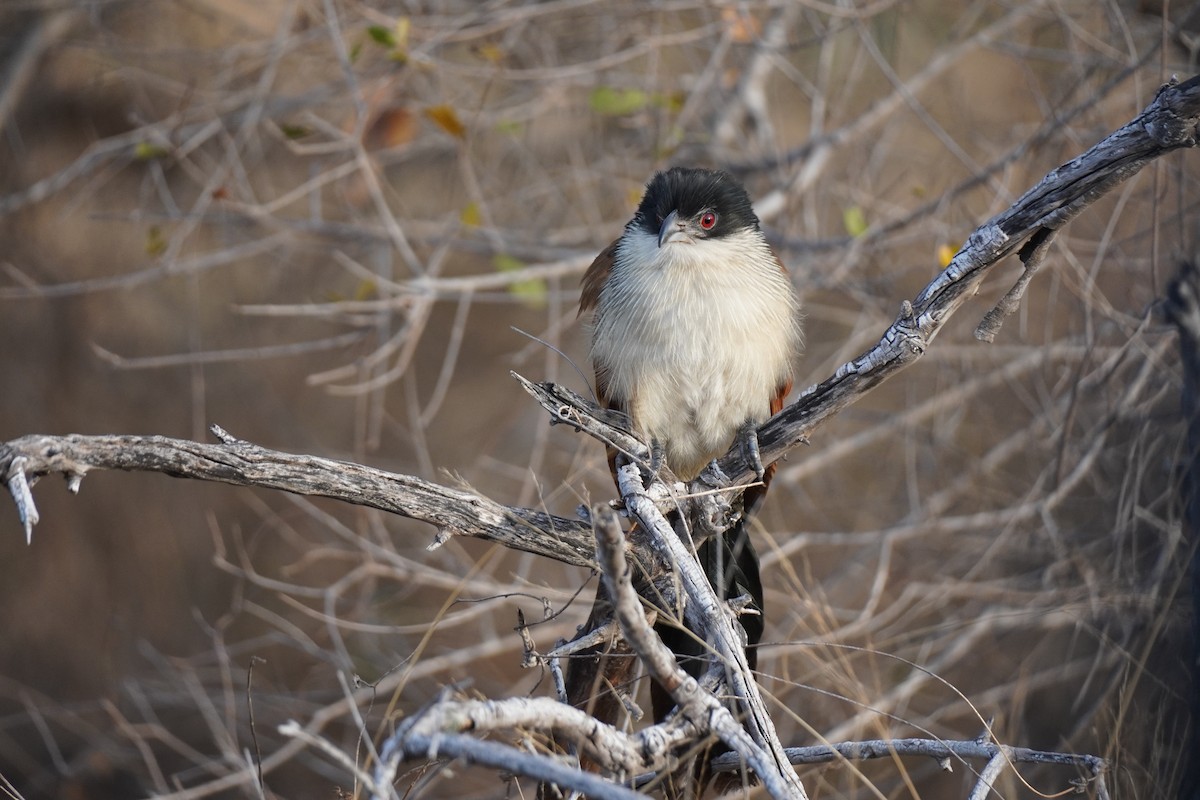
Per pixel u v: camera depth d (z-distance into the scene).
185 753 10.95
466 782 10.50
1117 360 8.19
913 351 5.52
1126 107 9.96
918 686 9.13
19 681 14.67
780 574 9.82
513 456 15.09
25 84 13.45
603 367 7.33
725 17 10.70
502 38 12.23
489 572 11.25
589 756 4.39
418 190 14.13
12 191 14.18
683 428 7.34
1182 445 7.09
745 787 4.28
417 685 11.27
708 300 6.97
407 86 11.76
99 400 15.21
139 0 13.11
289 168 14.04
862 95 13.05
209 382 15.45
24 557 15.14
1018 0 11.47
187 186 14.27
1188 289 7.09
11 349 15.00
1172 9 9.55
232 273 15.44
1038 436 10.35
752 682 4.67
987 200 11.29
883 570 9.35
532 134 13.54
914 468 11.09
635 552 5.66
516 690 10.12
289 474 5.02
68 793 13.04
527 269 10.40
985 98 12.81
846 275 10.97
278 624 11.32
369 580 11.00
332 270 15.37
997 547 9.66
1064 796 7.79
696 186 7.16
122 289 14.95
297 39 11.12
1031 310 11.29
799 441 6.08
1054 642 9.40
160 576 15.09
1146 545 7.57
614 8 11.91
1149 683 6.45
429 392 16.05
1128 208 9.62
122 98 14.02
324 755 11.20
